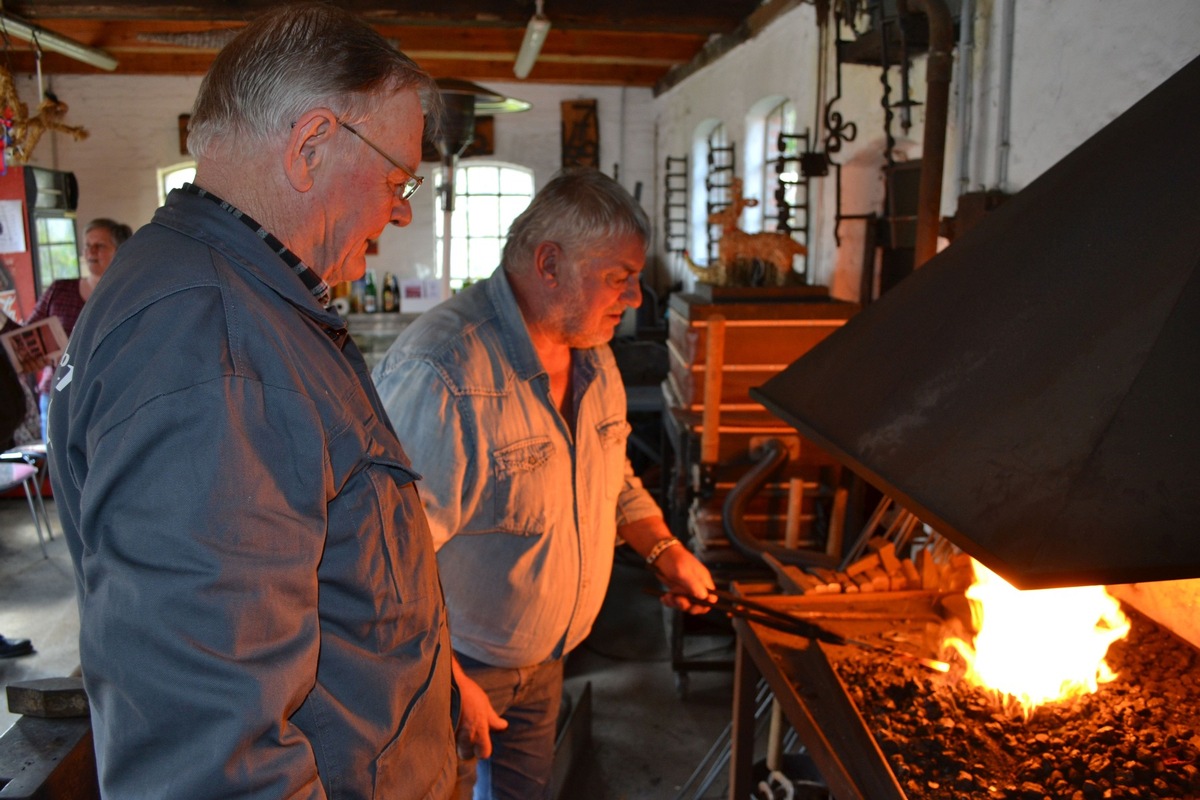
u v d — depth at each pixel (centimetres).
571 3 458
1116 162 129
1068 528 91
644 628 351
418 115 91
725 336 272
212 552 70
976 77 242
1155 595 158
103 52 591
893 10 250
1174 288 102
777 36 437
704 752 269
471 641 160
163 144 738
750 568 279
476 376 144
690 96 650
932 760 118
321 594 86
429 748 99
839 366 158
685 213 677
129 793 70
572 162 782
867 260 340
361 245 94
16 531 400
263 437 76
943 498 107
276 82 81
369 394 100
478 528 152
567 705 266
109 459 71
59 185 540
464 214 798
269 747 73
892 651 148
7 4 436
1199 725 124
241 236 83
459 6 445
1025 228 138
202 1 446
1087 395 102
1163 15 173
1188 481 91
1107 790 110
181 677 69
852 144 343
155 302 76
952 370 128
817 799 177
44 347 294
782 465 259
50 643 295
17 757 120
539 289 150
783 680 143
